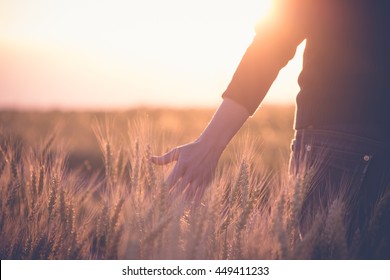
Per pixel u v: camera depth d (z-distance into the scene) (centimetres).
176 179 317
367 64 307
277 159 757
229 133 321
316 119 320
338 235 289
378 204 298
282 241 289
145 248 298
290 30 320
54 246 346
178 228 299
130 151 360
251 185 338
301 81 331
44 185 377
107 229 320
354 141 311
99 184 376
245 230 324
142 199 334
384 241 295
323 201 316
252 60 324
